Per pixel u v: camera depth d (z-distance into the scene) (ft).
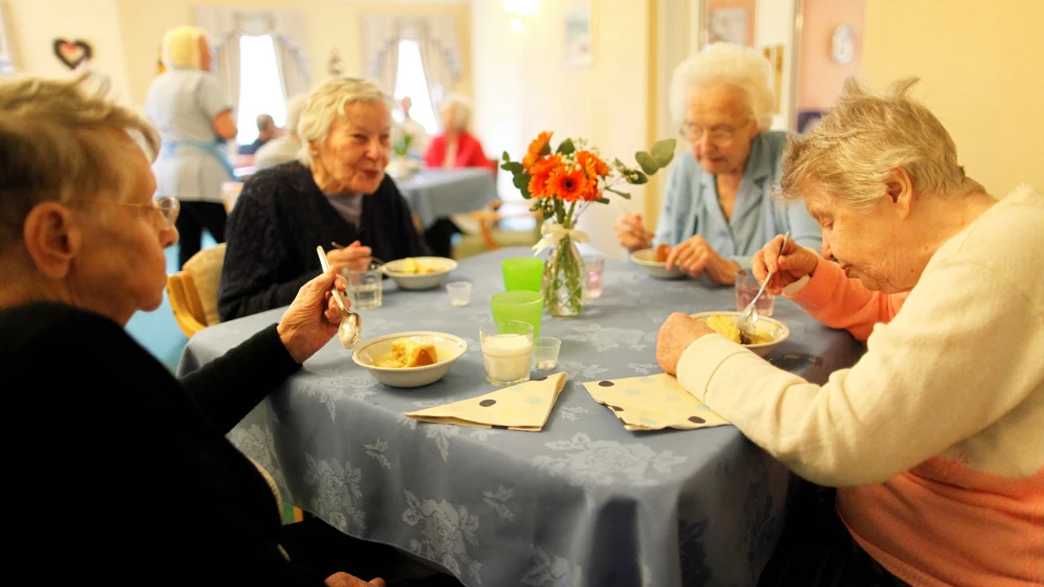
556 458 2.71
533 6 17.25
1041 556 2.74
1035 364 2.45
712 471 2.67
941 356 2.47
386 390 3.46
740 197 6.41
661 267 5.68
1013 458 2.68
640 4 13.21
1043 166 6.68
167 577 1.96
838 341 4.14
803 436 2.66
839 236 3.01
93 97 2.21
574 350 4.02
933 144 2.80
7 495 1.80
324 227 6.00
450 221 15.06
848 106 3.01
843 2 10.47
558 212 4.62
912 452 2.57
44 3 20.75
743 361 3.05
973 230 2.62
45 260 2.10
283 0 23.59
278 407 3.75
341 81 5.88
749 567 3.15
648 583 2.46
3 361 1.83
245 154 23.25
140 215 2.34
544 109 17.61
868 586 3.23
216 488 2.09
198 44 12.30
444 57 26.00
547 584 2.77
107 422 1.89
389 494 3.30
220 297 5.65
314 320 3.77
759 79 6.05
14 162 2.01
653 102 13.61
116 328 2.05
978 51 6.86
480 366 3.77
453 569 3.10
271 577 2.18
